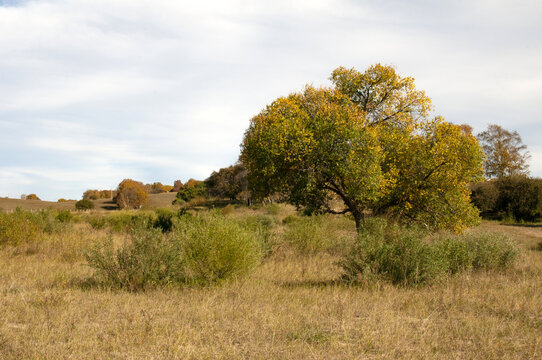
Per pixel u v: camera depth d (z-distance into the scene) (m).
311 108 18.06
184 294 7.55
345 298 7.04
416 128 19.30
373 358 4.48
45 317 5.60
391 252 8.80
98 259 8.29
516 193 35.81
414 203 17.22
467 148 16.80
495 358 4.49
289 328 5.43
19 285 8.07
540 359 4.46
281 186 17.97
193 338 4.91
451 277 9.41
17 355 4.25
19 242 13.53
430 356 4.49
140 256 8.15
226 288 7.87
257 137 17.41
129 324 5.44
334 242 14.35
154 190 115.25
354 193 16.39
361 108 20.09
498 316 6.29
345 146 15.95
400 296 7.49
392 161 17.98
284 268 10.84
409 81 20.09
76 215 31.97
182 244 8.55
